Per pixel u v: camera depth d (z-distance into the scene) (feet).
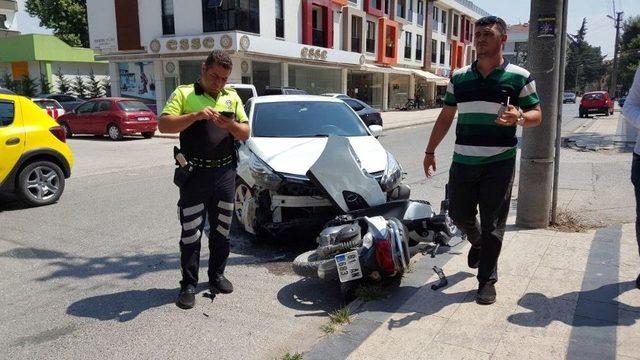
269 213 17.25
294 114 21.88
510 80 11.24
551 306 11.91
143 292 14.40
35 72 112.06
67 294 14.30
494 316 11.58
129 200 26.32
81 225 21.42
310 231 16.58
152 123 61.36
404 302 12.66
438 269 13.93
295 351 11.02
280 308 13.28
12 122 23.77
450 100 12.46
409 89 146.30
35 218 22.63
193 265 13.24
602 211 20.67
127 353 11.07
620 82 238.07
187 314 12.94
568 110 133.28
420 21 148.15
